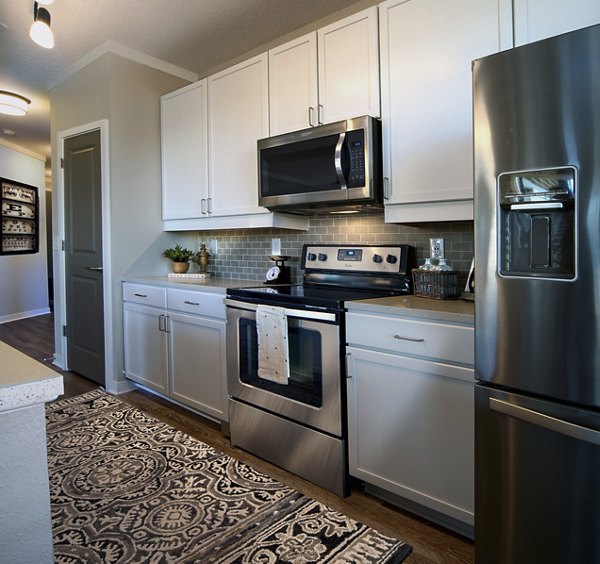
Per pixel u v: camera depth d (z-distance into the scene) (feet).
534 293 3.71
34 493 2.14
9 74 11.80
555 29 5.13
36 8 7.56
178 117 10.52
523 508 3.92
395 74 6.52
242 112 8.87
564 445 3.63
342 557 4.82
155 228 11.27
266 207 8.02
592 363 3.40
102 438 7.88
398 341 5.49
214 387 8.35
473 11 5.74
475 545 4.32
